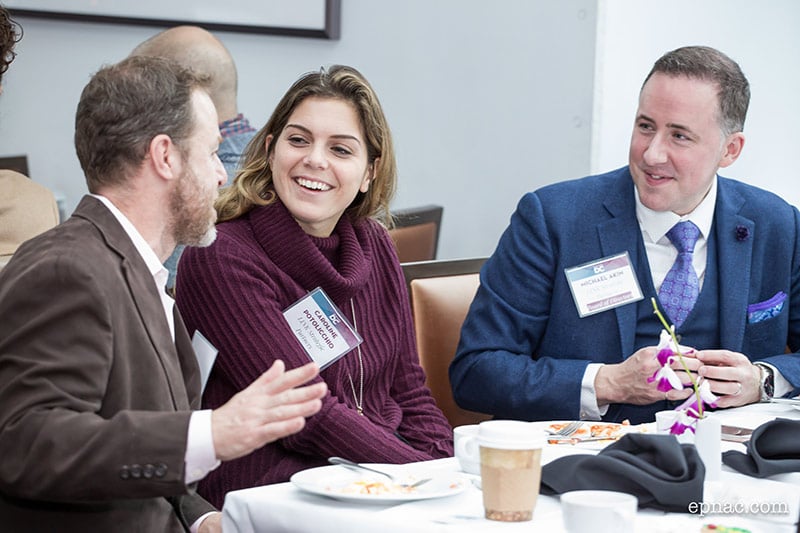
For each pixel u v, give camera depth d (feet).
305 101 10.19
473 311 11.99
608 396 10.68
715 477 7.42
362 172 10.39
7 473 6.42
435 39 20.99
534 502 6.33
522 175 19.97
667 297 11.39
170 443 6.40
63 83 21.06
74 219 7.16
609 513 5.75
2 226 13.47
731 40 19.95
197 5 21.06
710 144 10.89
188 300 9.71
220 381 9.77
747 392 10.28
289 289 9.96
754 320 11.57
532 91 19.65
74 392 6.47
